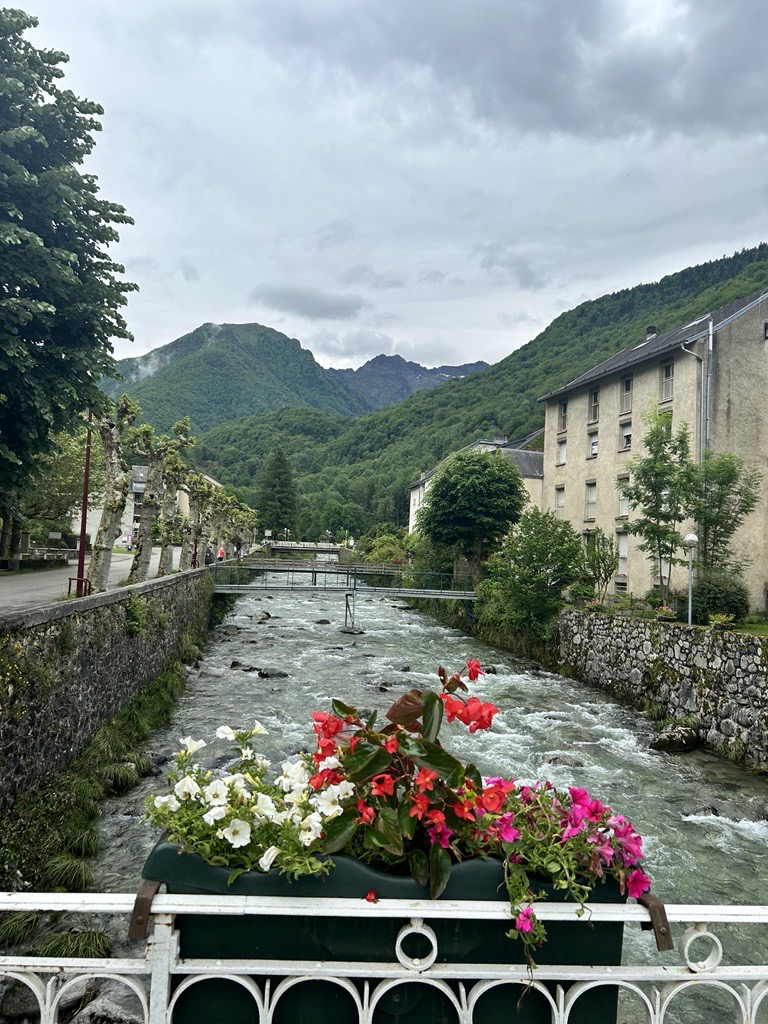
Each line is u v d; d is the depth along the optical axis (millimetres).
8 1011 4996
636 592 27594
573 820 2291
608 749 14086
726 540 21250
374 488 134125
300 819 2305
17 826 7215
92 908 2070
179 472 28094
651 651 17672
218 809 2207
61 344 9703
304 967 2088
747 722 13539
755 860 9023
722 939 6809
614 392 30703
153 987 2070
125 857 7844
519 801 2508
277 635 28828
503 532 36719
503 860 2252
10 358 8359
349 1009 2186
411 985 2184
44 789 8391
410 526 74562
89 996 5191
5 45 9008
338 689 18234
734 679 14180
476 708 2432
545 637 24219
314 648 25547
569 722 16234
